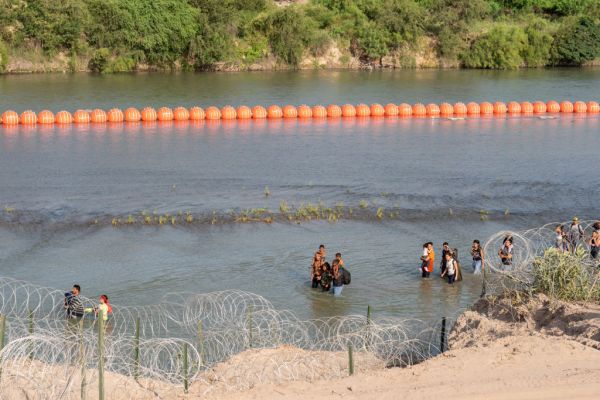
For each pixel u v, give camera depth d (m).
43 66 93.56
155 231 31.69
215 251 29.38
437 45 109.06
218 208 35.03
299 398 14.59
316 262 25.75
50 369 15.54
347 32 106.81
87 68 95.75
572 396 13.84
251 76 94.38
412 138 53.75
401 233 32.25
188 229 32.03
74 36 93.12
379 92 80.38
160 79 89.44
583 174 43.41
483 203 37.03
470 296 25.27
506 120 62.84
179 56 99.81
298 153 47.81
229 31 100.88
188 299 22.94
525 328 19.16
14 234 30.81
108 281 25.83
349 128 57.62
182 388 16.38
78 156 45.53
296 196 37.53
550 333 18.52
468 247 30.42
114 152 46.94
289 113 62.16
